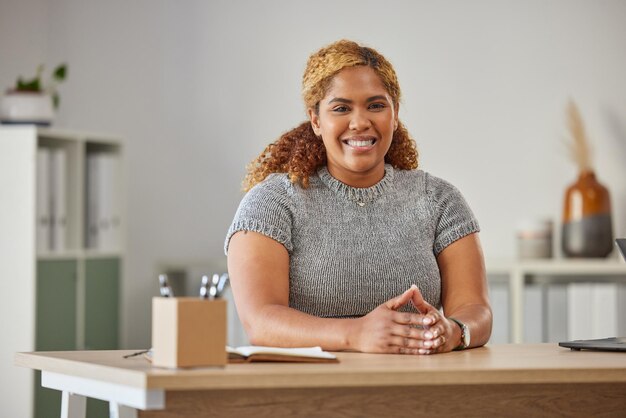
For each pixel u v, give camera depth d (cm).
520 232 486
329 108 256
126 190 537
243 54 540
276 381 187
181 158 544
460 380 196
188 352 190
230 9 541
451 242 269
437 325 229
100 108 546
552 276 493
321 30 532
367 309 257
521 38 518
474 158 521
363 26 529
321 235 257
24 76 529
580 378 202
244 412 198
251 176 282
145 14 545
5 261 457
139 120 545
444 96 523
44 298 460
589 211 480
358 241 258
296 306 258
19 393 449
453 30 523
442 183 276
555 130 516
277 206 255
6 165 459
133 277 542
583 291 473
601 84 513
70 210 491
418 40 525
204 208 543
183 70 544
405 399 205
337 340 230
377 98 256
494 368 198
